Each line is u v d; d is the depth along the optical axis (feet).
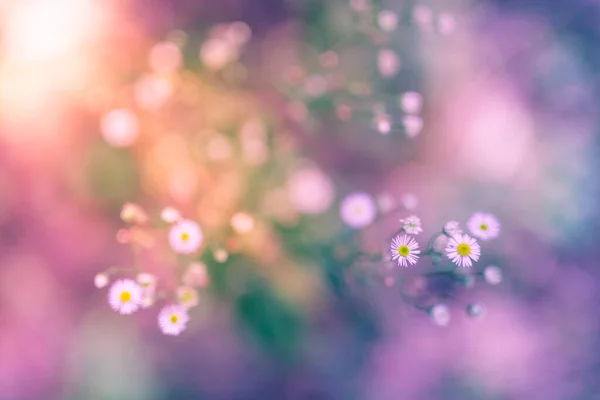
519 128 3.25
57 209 3.11
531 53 3.34
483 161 3.21
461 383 3.14
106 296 3.11
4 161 3.10
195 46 3.18
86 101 3.11
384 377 3.13
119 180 3.05
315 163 3.14
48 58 3.14
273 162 3.08
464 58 3.26
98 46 3.17
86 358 3.08
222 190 3.00
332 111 3.14
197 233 2.55
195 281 2.73
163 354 3.09
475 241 2.38
